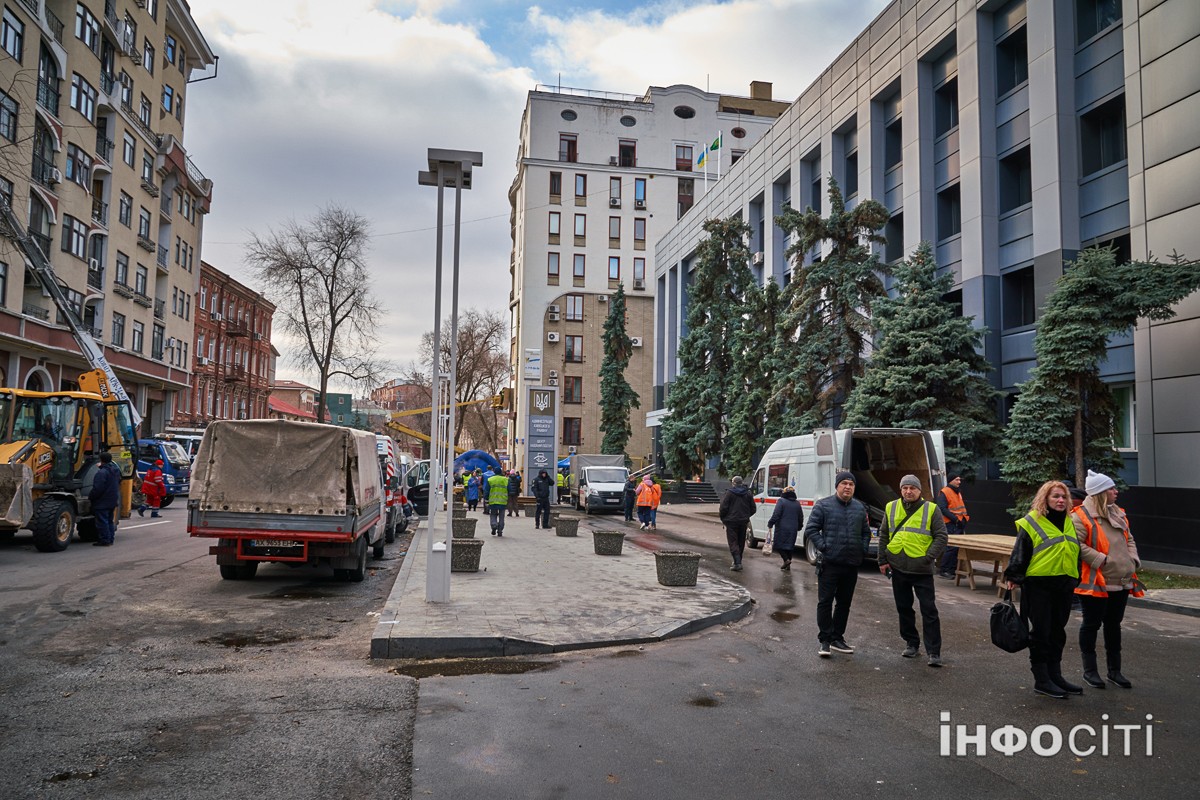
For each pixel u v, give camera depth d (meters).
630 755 4.77
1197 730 5.43
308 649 7.63
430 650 7.41
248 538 11.21
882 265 22.56
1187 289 14.34
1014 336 21.33
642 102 64.94
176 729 5.13
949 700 6.10
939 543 7.37
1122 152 19.08
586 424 61.91
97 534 16.14
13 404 15.69
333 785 4.23
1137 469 17.88
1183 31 16.22
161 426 45.94
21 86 27.45
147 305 40.97
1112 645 6.64
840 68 29.81
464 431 79.12
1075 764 4.75
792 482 17.34
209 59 48.53
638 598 10.41
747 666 7.19
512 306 70.62
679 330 49.41
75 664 6.82
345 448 11.61
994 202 22.22
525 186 62.62
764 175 36.94
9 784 4.18
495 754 4.75
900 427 17.25
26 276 28.86
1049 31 20.08
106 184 36.25
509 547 17.39
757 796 4.18
